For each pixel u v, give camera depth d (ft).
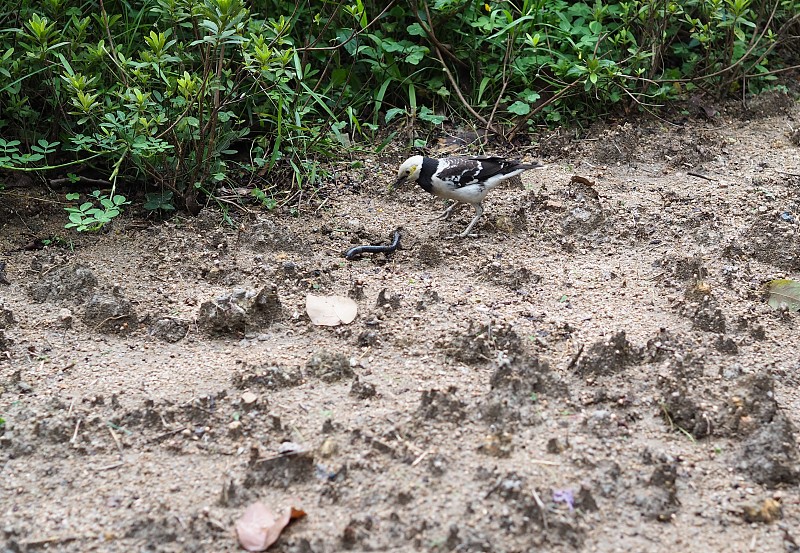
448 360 9.62
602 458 9.01
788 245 10.64
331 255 10.75
